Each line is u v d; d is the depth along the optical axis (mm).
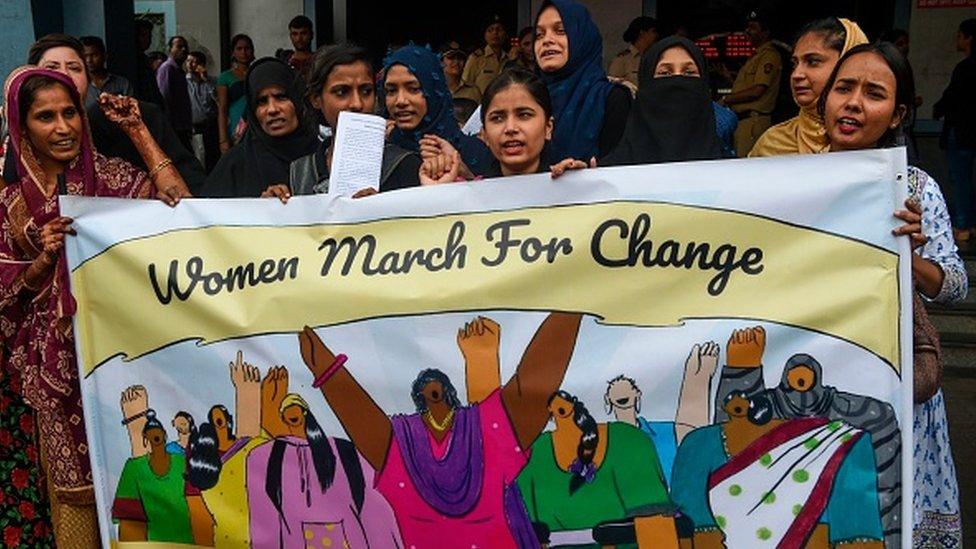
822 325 2475
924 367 2600
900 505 2438
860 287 2461
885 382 2443
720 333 2529
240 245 2877
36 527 3354
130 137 3371
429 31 11773
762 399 2512
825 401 2479
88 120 3529
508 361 2652
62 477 3109
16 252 3170
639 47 8094
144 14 14117
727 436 2533
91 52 6328
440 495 2703
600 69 3934
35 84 3064
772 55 7832
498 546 2672
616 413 2592
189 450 2930
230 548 2900
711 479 2543
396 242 2764
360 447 2760
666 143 3301
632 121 3418
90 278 2996
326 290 2779
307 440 2807
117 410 2994
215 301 2877
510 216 2689
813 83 3262
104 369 3000
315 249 2822
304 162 3422
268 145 3668
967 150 7582
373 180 3002
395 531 2750
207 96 9875
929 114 8812
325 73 3320
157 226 2953
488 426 2666
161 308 2930
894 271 2443
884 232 2447
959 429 5188
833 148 2773
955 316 6422
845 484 2473
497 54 8914
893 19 8914
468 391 2676
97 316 3002
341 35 11375
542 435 2631
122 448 2996
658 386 2564
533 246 2656
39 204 3141
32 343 3104
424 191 2752
